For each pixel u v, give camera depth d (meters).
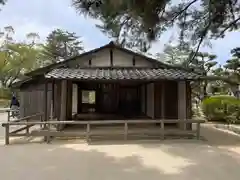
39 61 43.09
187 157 6.79
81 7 5.66
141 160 6.46
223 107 16.50
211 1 7.70
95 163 6.18
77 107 16.88
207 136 10.44
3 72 38.81
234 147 8.16
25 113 15.81
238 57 24.23
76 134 9.02
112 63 12.48
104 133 9.37
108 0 5.38
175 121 9.40
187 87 11.44
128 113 17.03
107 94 17.91
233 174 5.31
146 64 12.55
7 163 6.23
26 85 15.86
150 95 14.34
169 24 7.63
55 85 12.90
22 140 9.38
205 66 27.53
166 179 5.00
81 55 12.27
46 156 6.91
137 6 5.59
